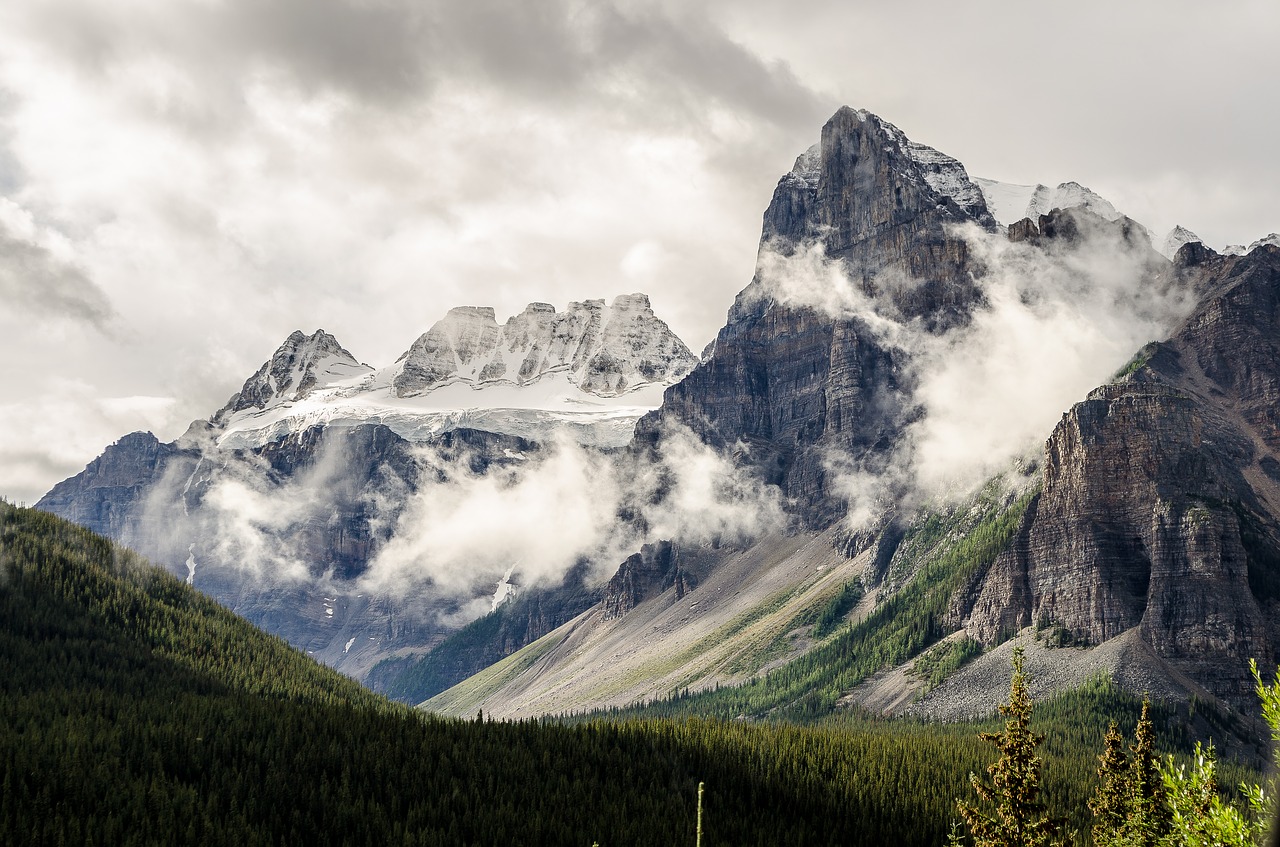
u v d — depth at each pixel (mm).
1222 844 88000
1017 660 128375
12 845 189125
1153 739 138000
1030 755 123688
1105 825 136500
